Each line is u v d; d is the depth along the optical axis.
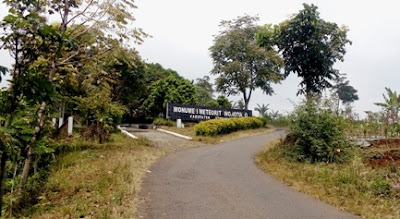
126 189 7.66
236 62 34.50
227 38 35.81
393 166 9.57
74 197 7.16
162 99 31.44
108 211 6.19
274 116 39.56
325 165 11.02
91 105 15.47
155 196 7.55
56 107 15.27
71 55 10.52
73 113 17.45
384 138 13.02
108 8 10.89
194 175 10.02
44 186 7.91
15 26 4.25
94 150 13.04
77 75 11.49
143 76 30.67
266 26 19.44
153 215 6.31
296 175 9.95
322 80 19.47
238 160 13.03
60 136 14.22
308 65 18.98
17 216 6.38
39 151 6.05
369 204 7.42
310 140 11.86
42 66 6.89
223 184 9.02
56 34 4.51
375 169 9.72
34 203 6.98
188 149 15.89
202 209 6.79
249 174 10.48
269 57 33.97
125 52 12.06
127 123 33.94
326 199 7.80
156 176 9.58
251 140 19.98
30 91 4.13
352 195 8.00
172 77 31.81
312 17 18.17
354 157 11.09
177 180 9.24
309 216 6.63
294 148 12.42
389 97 13.92
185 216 6.32
